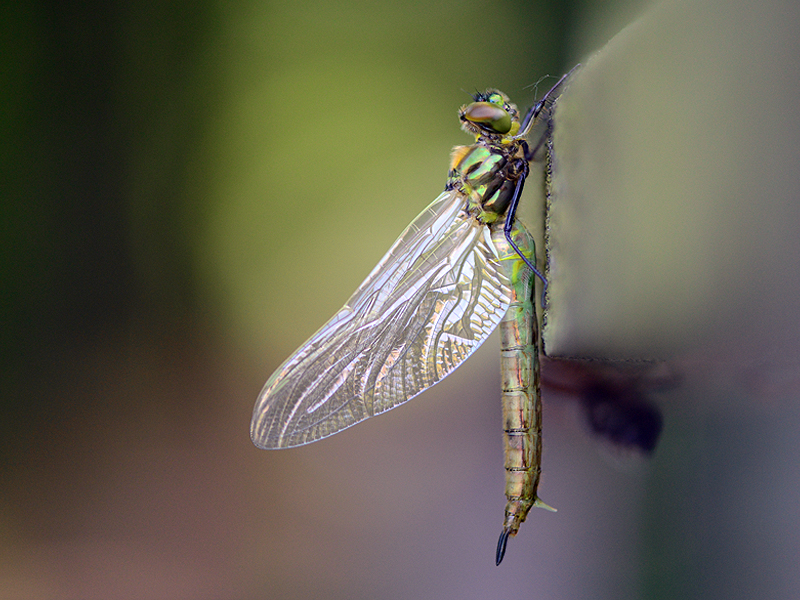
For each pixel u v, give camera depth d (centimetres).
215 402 56
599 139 52
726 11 51
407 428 54
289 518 54
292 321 57
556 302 52
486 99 54
